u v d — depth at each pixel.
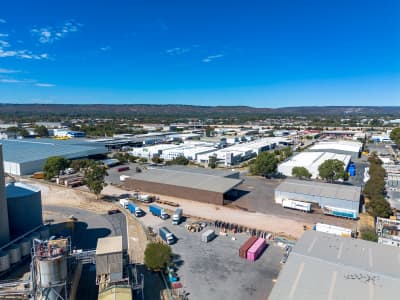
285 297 24.08
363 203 57.75
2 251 32.81
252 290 29.77
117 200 59.72
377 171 70.56
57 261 24.64
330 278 26.36
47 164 75.56
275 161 79.31
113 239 29.45
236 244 40.06
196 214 51.81
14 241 34.88
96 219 49.22
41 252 25.23
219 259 35.88
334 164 71.81
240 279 31.69
